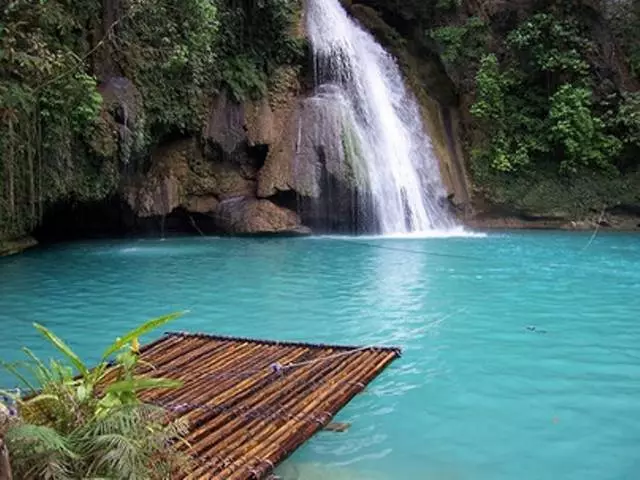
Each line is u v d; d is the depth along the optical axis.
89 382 3.29
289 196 15.05
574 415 4.43
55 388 3.15
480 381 5.12
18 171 11.11
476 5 18.91
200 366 5.16
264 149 15.42
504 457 3.80
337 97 15.86
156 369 5.07
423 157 17.06
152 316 7.30
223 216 14.95
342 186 14.94
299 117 15.48
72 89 11.36
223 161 15.34
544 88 18.55
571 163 17.58
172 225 15.20
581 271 10.20
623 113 17.42
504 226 17.44
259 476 3.41
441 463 3.72
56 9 10.78
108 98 12.59
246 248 12.76
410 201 16.11
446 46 18.38
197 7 13.63
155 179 14.55
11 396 3.13
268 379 4.85
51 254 11.84
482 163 17.92
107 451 2.70
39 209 11.94
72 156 12.23
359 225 15.14
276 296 8.34
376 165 15.63
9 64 9.79
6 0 9.79
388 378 5.17
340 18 17.75
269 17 15.98
